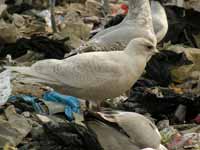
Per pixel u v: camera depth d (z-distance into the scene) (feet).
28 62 49.80
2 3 65.92
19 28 61.11
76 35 57.52
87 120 33.55
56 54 50.88
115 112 34.24
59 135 32.63
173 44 55.83
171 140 36.24
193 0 61.26
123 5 70.28
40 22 64.75
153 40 44.37
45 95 39.24
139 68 35.14
